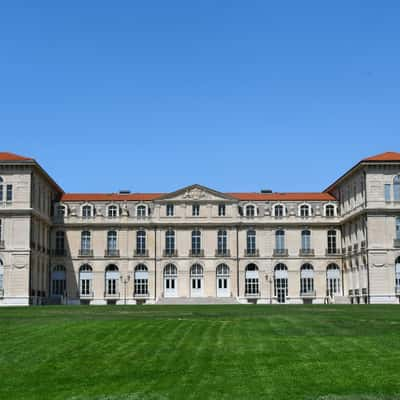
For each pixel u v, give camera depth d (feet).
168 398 74.84
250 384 80.38
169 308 227.81
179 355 99.81
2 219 293.84
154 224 339.57
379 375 84.02
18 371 91.25
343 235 341.41
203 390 77.82
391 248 296.10
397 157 301.84
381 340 110.93
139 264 338.95
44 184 324.60
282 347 105.81
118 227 340.39
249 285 339.16
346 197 334.24
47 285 333.62
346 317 160.45
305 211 344.90
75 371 90.58
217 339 115.65
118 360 96.99
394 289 294.87
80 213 341.21
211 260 338.34
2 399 76.54
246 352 101.55
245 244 340.80
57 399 76.13
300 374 85.40
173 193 341.41
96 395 77.36
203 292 337.11
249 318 158.51
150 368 91.09
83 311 202.28
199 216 340.80
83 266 338.95
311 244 343.46
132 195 350.84
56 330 127.54
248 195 351.46
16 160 292.61
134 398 75.20
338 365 90.27
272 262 339.77
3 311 203.72
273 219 342.03
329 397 73.97
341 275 342.23
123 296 335.88
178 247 339.36
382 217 297.33
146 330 128.26
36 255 307.37
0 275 291.38
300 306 247.09
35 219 305.73
